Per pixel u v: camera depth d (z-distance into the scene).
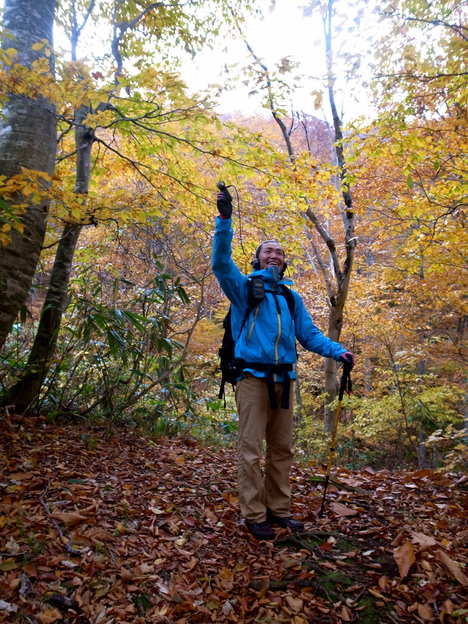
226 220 2.46
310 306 11.66
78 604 1.75
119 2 5.42
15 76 3.12
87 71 3.28
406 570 2.13
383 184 7.95
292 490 3.38
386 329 10.29
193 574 2.05
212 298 8.62
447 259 7.50
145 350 5.03
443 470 4.05
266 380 2.48
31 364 4.21
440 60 4.18
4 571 1.84
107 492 2.81
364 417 9.65
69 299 4.71
